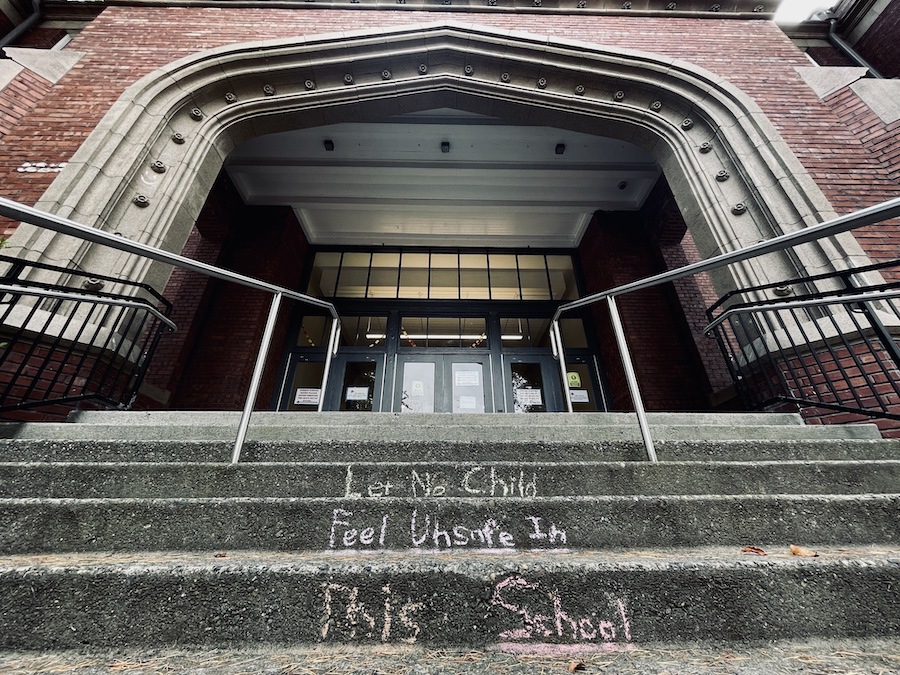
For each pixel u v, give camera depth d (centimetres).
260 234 771
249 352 648
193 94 499
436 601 102
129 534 135
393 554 132
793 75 531
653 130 541
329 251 901
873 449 212
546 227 886
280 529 137
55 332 318
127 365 352
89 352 322
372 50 565
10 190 380
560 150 727
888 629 102
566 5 633
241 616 101
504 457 206
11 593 101
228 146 531
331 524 138
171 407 589
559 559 114
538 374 782
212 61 514
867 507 141
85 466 176
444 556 130
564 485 175
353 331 824
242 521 138
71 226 170
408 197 811
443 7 617
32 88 452
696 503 141
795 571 108
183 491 174
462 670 87
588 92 562
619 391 703
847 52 749
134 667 90
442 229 888
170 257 206
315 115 569
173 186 440
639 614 102
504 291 872
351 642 99
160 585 103
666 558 116
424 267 894
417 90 579
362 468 177
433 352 798
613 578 106
